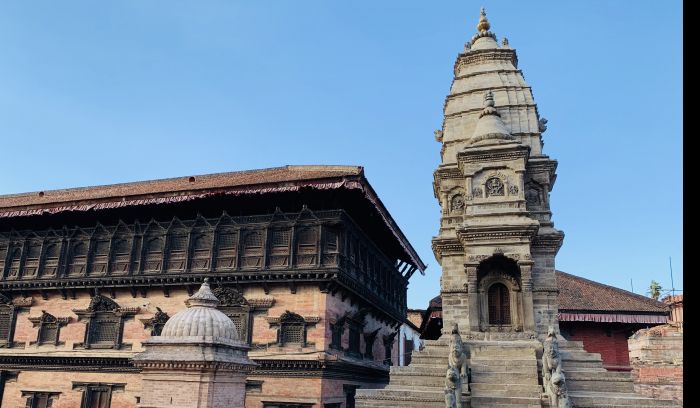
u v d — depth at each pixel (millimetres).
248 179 37688
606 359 35062
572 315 35156
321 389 30469
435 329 49375
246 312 33312
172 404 17562
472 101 33812
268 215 34625
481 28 37312
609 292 37594
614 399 22281
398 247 46000
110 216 38344
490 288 28797
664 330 38562
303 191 33594
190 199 35125
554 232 29078
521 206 28547
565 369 25078
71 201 38188
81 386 35094
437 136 36219
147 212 37375
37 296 38625
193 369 17719
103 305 36562
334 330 33344
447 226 31156
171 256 35844
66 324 37062
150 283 35281
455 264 30172
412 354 27359
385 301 44562
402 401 23906
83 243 38406
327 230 33750
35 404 35844
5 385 37094
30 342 37469
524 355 25688
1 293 39094
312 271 32250
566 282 38906
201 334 19047
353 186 32750
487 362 25109
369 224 40594
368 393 24359
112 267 36906
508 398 22625
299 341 32031
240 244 34562
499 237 27828
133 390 33844
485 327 27844
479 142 30141
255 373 31734
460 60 35969
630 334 37219
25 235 39719
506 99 32969
